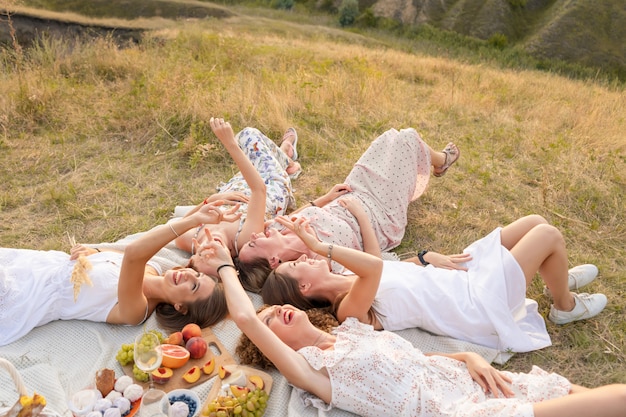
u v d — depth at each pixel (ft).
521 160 17.97
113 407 8.45
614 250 13.57
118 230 13.97
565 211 15.14
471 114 22.44
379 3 124.06
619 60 106.42
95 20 75.20
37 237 13.61
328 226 12.31
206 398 9.29
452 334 10.52
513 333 10.32
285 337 9.63
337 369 8.75
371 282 9.79
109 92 22.31
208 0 117.50
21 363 9.79
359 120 20.71
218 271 10.31
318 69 26.84
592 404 7.63
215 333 10.82
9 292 10.30
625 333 10.96
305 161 17.78
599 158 18.02
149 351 8.45
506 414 7.79
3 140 17.80
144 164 17.06
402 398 8.46
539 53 108.06
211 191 15.85
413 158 14.08
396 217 13.67
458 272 10.99
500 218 14.88
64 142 18.11
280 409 9.07
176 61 26.37
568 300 11.06
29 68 23.18
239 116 19.39
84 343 10.38
